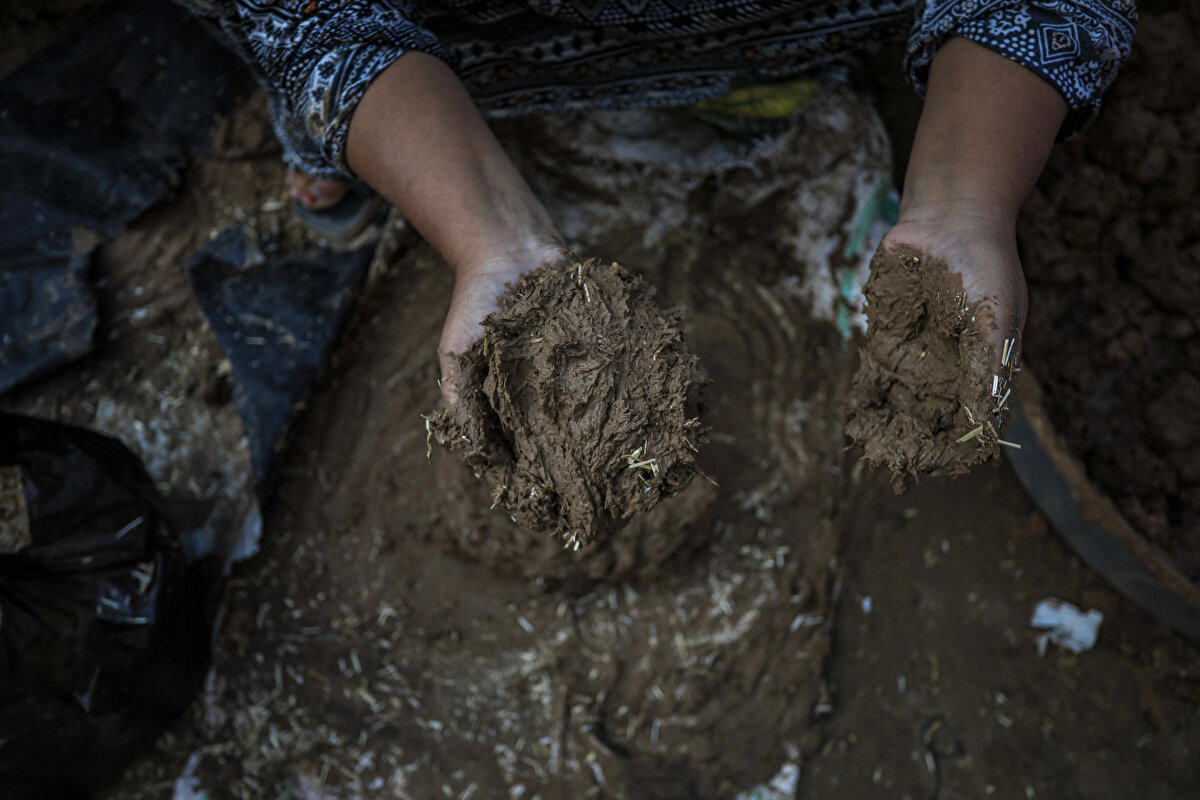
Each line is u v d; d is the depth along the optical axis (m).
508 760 2.57
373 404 2.92
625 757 2.58
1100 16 1.53
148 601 2.29
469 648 2.69
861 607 2.83
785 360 3.00
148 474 2.56
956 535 2.92
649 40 2.19
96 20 3.12
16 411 2.83
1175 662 2.81
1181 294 2.83
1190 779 2.69
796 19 2.15
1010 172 1.48
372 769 2.58
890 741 2.68
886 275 1.53
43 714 2.12
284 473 2.87
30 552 2.21
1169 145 2.85
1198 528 2.72
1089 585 2.88
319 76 1.52
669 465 1.48
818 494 2.87
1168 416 2.79
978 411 1.43
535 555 2.64
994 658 2.80
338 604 2.76
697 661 2.67
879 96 3.05
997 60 1.49
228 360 2.87
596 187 3.10
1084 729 2.73
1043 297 2.96
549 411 1.46
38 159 2.97
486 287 1.49
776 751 2.62
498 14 2.03
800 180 3.09
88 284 2.92
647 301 1.56
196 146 3.06
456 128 1.51
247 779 2.56
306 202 2.88
